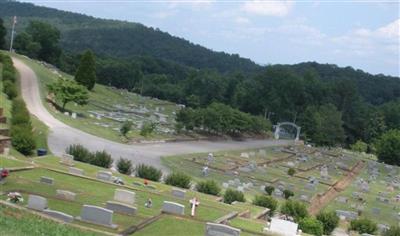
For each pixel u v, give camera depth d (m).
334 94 196.25
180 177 50.28
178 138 100.25
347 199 70.62
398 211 67.62
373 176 106.12
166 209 32.59
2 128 52.16
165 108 154.25
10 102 76.38
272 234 32.22
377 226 50.41
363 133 188.75
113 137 79.62
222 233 26.97
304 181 79.12
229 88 199.25
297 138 159.00
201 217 33.44
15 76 107.56
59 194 32.66
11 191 31.66
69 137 70.31
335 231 48.25
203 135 117.88
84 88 101.44
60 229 24.11
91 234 24.77
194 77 197.38
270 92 188.38
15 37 175.12
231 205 41.03
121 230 27.31
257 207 43.91
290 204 47.22
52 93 103.94
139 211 31.98
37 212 27.06
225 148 103.38
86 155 52.88
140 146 79.25
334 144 163.75
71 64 181.50
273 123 188.75
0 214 24.09
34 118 75.44
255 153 103.56
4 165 39.16
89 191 35.91
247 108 189.12
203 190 48.88
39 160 46.47
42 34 172.75
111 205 31.12
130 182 44.06
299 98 193.12
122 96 155.88
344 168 108.94
